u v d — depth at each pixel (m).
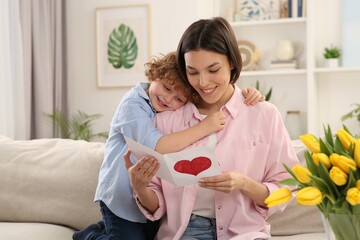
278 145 2.04
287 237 2.32
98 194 2.18
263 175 2.08
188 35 1.97
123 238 2.13
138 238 2.14
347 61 5.04
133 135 2.06
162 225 2.09
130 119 2.07
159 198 2.05
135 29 5.09
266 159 2.05
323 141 1.50
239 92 2.13
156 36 5.06
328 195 1.39
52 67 4.95
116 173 2.14
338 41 5.15
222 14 5.43
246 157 2.03
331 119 5.16
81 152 2.66
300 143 2.53
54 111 4.98
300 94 5.20
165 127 2.12
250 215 2.01
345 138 1.43
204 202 2.02
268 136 2.04
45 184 2.60
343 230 1.39
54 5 5.01
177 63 2.05
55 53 5.01
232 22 5.20
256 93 2.11
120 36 5.13
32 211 2.59
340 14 5.13
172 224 2.04
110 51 5.17
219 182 1.86
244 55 5.27
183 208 1.99
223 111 2.08
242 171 2.01
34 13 4.68
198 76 1.96
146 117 2.08
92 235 2.22
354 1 5.02
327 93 5.16
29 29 4.61
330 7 5.16
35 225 2.53
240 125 2.06
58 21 5.02
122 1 5.13
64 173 2.60
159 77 2.09
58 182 2.59
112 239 2.14
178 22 5.00
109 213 2.19
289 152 2.06
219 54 1.94
